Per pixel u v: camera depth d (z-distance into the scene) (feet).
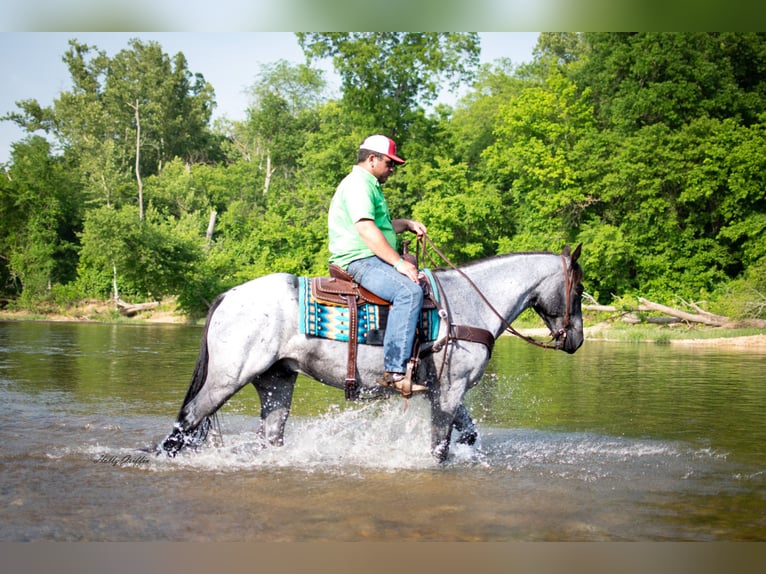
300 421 25.38
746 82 119.85
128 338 72.54
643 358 54.29
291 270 128.77
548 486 16.90
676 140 104.63
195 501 15.33
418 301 17.97
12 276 145.69
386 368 17.99
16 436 21.90
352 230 18.54
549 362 50.44
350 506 15.14
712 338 75.36
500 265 19.98
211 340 18.48
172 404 28.66
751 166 99.76
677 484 17.25
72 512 14.58
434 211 114.83
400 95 133.18
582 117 117.70
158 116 209.36
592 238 105.40
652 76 114.32
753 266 97.04
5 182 148.56
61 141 196.54
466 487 16.70
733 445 21.95
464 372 18.92
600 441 22.47
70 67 210.79
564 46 192.95
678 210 108.68
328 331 18.26
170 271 121.70
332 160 134.21
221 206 192.03
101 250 124.16
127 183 178.40
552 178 115.24
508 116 119.03
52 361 46.29
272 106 198.80
